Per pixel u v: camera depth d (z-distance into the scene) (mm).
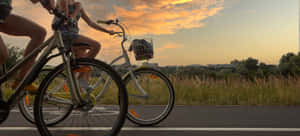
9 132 3156
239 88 7676
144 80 3621
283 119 4223
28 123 3664
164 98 3674
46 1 2330
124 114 2424
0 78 2418
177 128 3443
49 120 2869
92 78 2844
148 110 3795
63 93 2840
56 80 2545
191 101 6707
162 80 3656
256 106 6051
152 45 3537
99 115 2879
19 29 2631
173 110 5258
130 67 3582
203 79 7574
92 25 3539
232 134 3146
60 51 2389
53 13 2408
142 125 3562
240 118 4293
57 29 2406
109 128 2559
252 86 7770
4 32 2670
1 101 2350
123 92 2432
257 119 4207
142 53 3455
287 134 3164
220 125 3682
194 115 4590
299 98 6691
